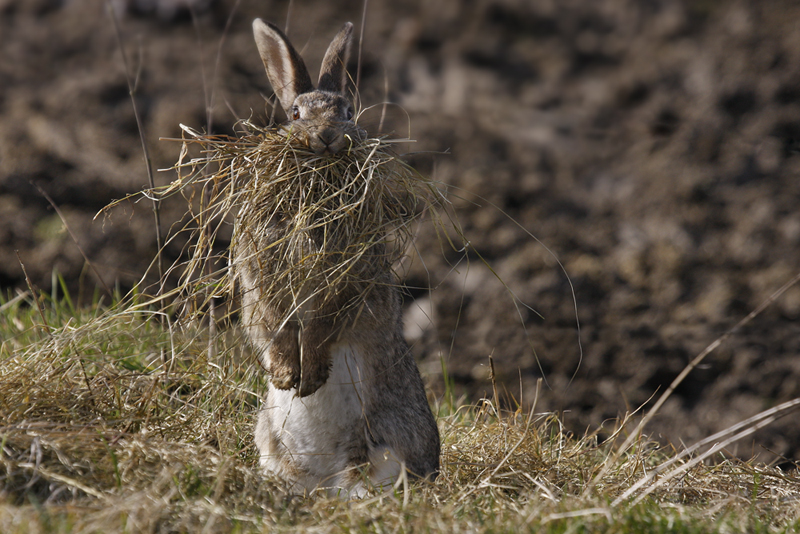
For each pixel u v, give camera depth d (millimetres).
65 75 30438
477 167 28281
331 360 11594
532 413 14188
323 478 11742
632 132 30656
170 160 25047
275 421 11836
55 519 8062
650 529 8625
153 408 11867
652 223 26016
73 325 13859
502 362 20406
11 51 32062
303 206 10906
